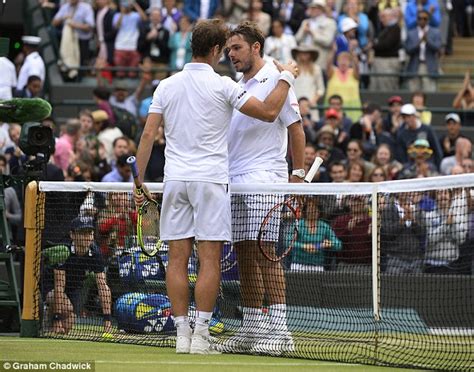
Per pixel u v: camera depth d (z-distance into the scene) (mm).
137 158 23172
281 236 24188
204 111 22734
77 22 56344
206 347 23062
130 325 26016
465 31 65562
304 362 22016
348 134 46875
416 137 45156
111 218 26953
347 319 26906
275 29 52844
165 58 56219
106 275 26781
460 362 21594
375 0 58312
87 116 44781
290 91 24156
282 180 24422
